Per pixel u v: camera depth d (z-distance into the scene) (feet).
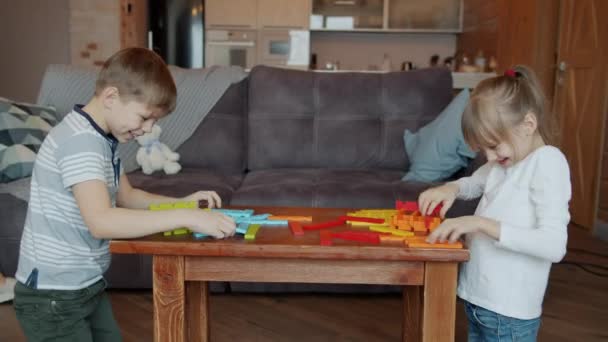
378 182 7.12
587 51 11.23
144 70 3.67
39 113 7.68
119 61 3.67
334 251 3.36
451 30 19.29
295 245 3.38
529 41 13.09
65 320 3.80
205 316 4.58
